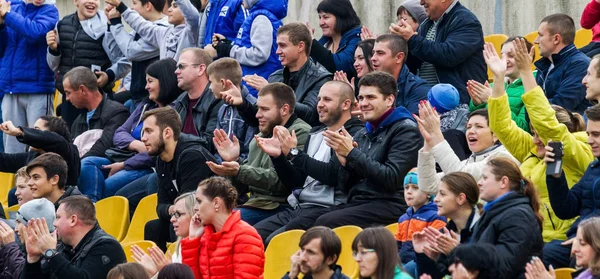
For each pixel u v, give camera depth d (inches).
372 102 1144.2
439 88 1231.5
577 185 1008.9
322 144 1207.6
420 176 1040.2
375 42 1305.4
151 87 1432.1
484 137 1087.0
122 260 1058.1
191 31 1574.8
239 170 1194.0
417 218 1040.2
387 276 876.6
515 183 909.2
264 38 1460.4
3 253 1119.0
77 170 1360.7
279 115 1227.9
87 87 1526.8
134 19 1617.9
